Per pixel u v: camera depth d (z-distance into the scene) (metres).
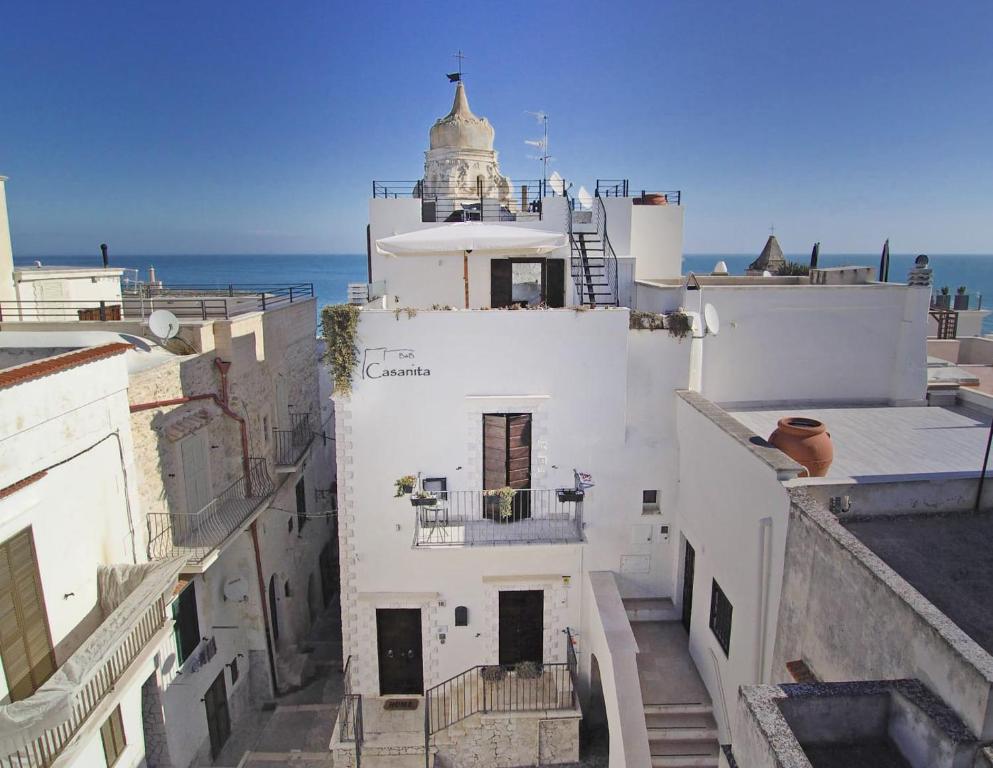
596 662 14.22
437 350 13.52
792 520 9.26
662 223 21.75
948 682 5.98
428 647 14.43
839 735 6.30
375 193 20.09
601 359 13.71
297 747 15.81
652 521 14.44
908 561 8.61
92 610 10.98
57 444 10.16
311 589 23.05
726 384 16.48
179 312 22.16
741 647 10.96
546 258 19.11
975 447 12.99
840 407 16.44
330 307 13.38
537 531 13.67
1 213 19.59
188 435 14.69
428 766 13.30
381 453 13.84
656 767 11.60
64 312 22.00
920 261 16.16
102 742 10.92
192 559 13.69
